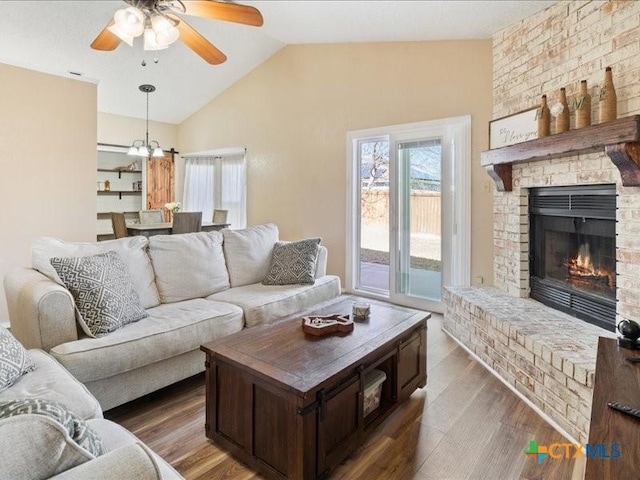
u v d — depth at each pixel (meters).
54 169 3.86
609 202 2.38
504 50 3.39
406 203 4.27
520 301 3.04
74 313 2.07
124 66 5.18
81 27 4.20
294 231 5.33
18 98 3.63
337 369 1.64
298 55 5.11
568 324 2.48
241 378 1.72
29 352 1.79
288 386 1.51
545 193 2.95
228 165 6.61
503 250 3.40
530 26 3.06
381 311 2.47
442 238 4.00
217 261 3.20
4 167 3.56
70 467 0.73
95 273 2.20
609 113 2.23
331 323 2.11
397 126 4.26
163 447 1.86
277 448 1.60
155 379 2.21
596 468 0.93
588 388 1.80
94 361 1.91
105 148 6.52
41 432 0.71
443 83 3.94
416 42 4.11
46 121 3.80
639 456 0.97
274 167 5.54
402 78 4.23
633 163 2.04
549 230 2.98
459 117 3.84
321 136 4.96
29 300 2.01
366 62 4.50
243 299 2.87
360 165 4.77
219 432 1.85
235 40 4.98
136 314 2.32
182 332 2.30
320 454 1.58
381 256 5.55
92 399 1.44
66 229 3.95
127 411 2.19
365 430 1.86
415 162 4.18
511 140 3.20
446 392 2.38
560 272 2.89
